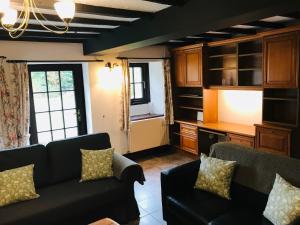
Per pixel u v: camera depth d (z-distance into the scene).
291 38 3.56
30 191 2.77
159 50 5.59
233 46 4.79
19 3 2.14
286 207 1.98
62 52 4.56
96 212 2.96
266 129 3.92
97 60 4.89
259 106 4.57
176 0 2.51
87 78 4.90
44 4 2.15
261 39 4.11
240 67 4.51
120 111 5.25
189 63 5.29
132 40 3.40
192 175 2.94
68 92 4.95
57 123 4.88
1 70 3.94
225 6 2.24
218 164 2.72
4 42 4.04
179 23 2.68
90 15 3.00
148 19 3.09
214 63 5.16
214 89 5.03
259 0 2.01
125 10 2.81
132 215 3.17
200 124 5.16
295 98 3.79
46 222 2.57
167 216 2.87
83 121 5.15
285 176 2.28
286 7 1.98
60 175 3.21
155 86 6.04
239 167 2.67
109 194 2.95
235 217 2.27
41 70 4.60
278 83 3.79
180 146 5.75
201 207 2.50
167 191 2.80
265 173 2.44
